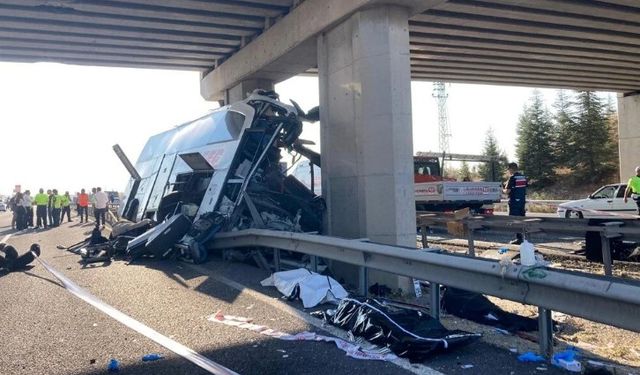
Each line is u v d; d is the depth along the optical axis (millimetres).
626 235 8938
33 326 6418
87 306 7371
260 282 8594
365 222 9273
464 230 11453
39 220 27016
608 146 53531
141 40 15234
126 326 6254
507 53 17859
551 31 15453
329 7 10312
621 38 16500
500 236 17016
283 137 12125
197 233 11023
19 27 13570
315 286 7238
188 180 13000
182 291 8188
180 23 13992
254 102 12336
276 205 11539
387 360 4883
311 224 11414
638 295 3904
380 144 9102
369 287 8508
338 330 5785
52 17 12945
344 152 10078
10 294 8453
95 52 16109
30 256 11391
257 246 10008
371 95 9172
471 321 6273
